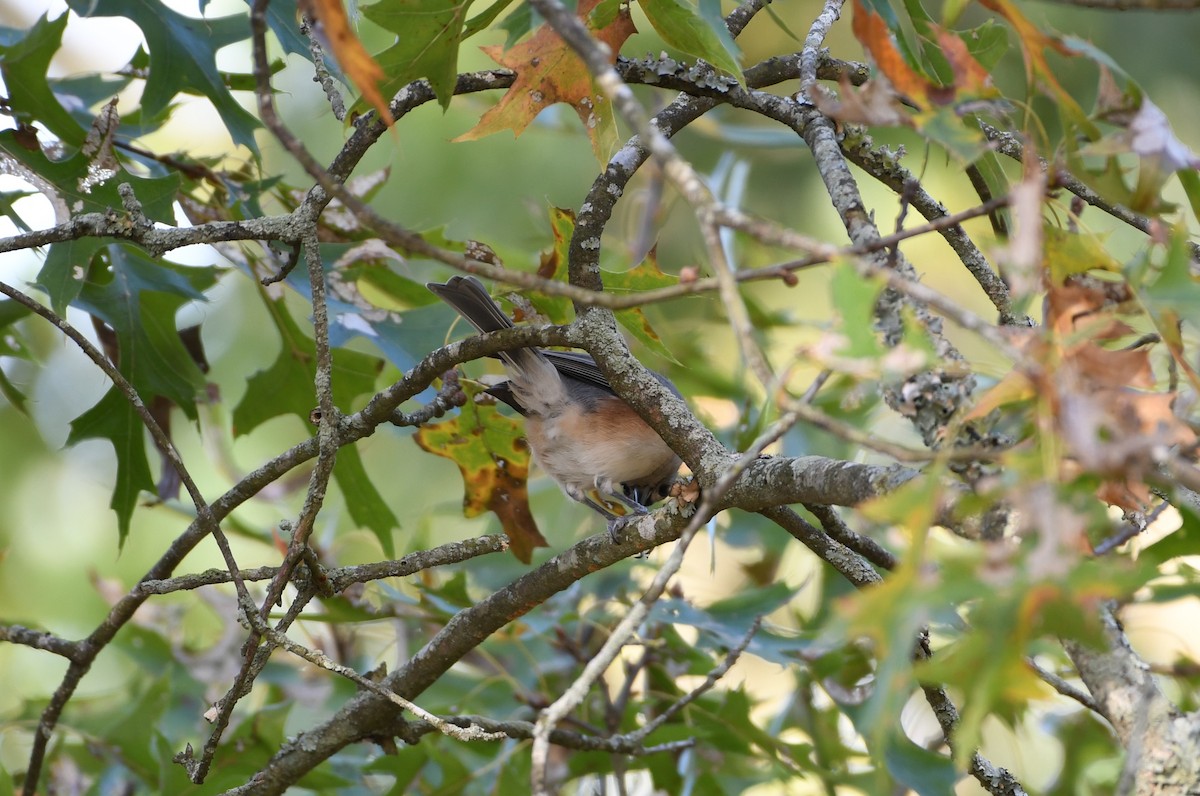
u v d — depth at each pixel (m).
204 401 7.49
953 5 3.88
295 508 9.96
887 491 3.97
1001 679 2.75
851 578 5.95
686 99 6.19
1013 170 10.13
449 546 5.59
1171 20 12.12
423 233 7.70
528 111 5.69
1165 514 6.51
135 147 7.38
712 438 5.36
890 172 6.05
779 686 11.12
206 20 6.82
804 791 8.43
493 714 8.07
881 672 2.75
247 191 7.33
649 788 9.15
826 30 5.98
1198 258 4.95
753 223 3.27
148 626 8.92
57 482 12.45
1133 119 3.85
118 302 6.99
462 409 7.19
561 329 5.70
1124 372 3.22
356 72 3.82
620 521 6.37
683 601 7.81
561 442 8.93
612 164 5.99
